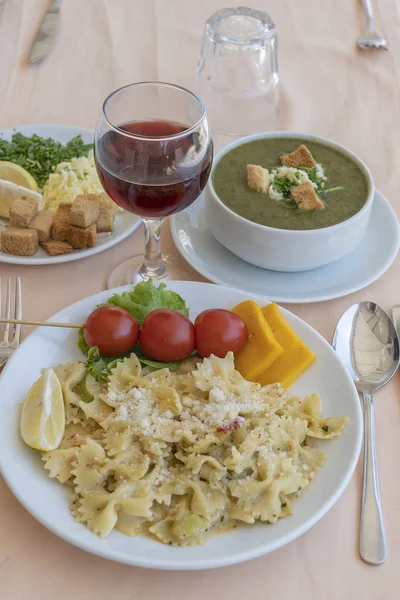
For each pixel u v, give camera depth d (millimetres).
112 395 548
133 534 487
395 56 920
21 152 740
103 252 679
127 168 585
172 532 487
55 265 663
